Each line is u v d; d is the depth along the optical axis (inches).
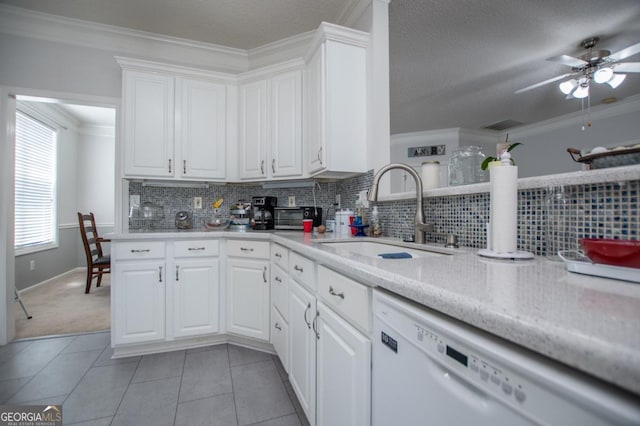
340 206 98.2
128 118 89.6
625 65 99.6
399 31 102.8
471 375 17.1
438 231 53.6
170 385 65.6
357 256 36.4
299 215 96.3
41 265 154.1
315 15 91.4
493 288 20.3
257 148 96.5
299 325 54.1
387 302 26.0
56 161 167.6
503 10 92.4
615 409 11.2
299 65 89.7
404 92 153.6
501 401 15.2
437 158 218.1
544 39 108.8
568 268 26.4
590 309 15.8
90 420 54.2
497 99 161.6
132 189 99.2
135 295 79.2
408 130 219.9
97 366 74.0
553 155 193.0
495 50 115.6
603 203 30.3
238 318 83.7
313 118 81.7
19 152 140.2
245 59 114.0
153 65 91.2
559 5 90.8
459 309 17.9
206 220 107.0
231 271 85.1
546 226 35.7
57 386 65.1
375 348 28.3
